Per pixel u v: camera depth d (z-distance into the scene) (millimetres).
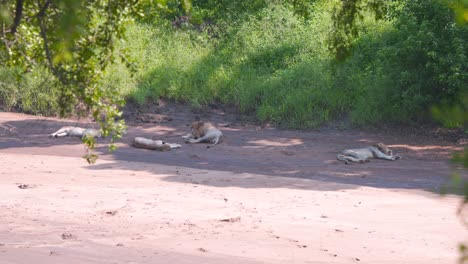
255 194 22453
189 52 47281
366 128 38750
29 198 20547
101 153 30953
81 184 23281
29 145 32531
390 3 38469
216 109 43312
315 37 45938
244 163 30016
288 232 16891
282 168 28953
